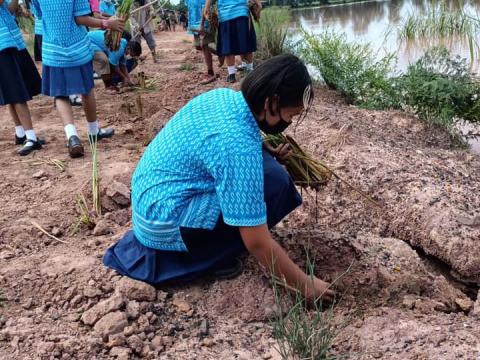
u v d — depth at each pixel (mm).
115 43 6066
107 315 2311
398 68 7551
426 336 2256
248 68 7402
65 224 3334
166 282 2568
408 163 3916
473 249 2982
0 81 4453
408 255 2850
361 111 5500
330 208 3475
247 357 2195
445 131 5051
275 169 2436
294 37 10508
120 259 2648
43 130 5418
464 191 3486
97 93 7254
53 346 2162
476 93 5219
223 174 2188
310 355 2141
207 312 2479
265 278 2613
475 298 2914
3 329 2314
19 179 4016
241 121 2219
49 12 4273
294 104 2217
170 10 20438
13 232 3189
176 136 2334
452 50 8242
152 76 8195
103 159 4363
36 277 2656
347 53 6738
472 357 2074
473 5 10703
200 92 6566
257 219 2238
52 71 4402
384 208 3443
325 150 4152
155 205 2389
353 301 2576
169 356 2189
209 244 2529
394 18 11891
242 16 6746
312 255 2783
